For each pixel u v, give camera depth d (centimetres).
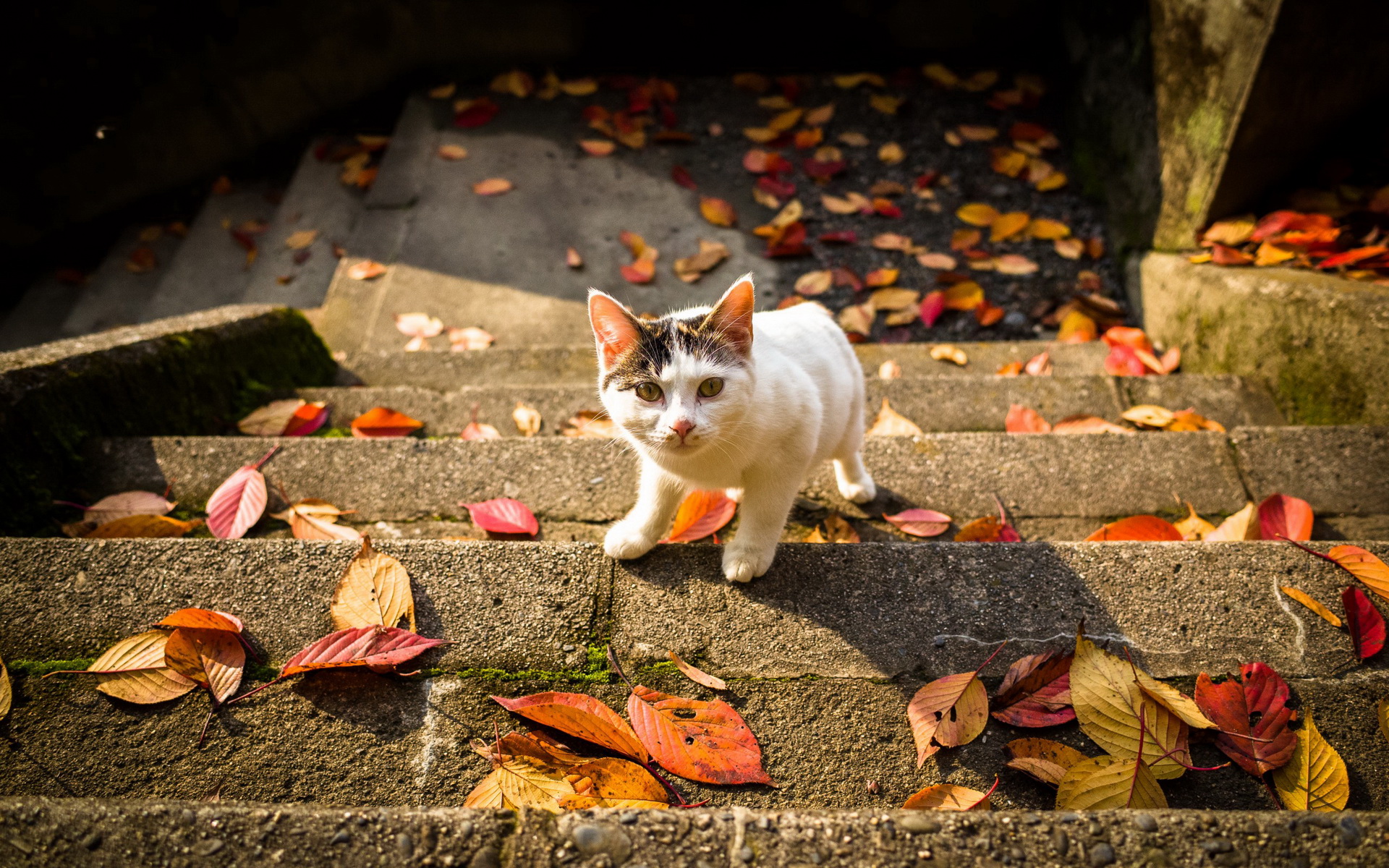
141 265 538
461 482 251
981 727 160
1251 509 224
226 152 585
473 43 577
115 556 189
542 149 531
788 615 184
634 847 123
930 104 553
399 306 438
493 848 123
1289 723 161
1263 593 185
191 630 173
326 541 194
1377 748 159
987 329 426
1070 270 450
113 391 264
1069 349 378
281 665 172
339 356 408
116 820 128
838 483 260
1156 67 407
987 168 511
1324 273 313
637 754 155
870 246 470
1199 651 175
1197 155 372
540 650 175
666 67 589
